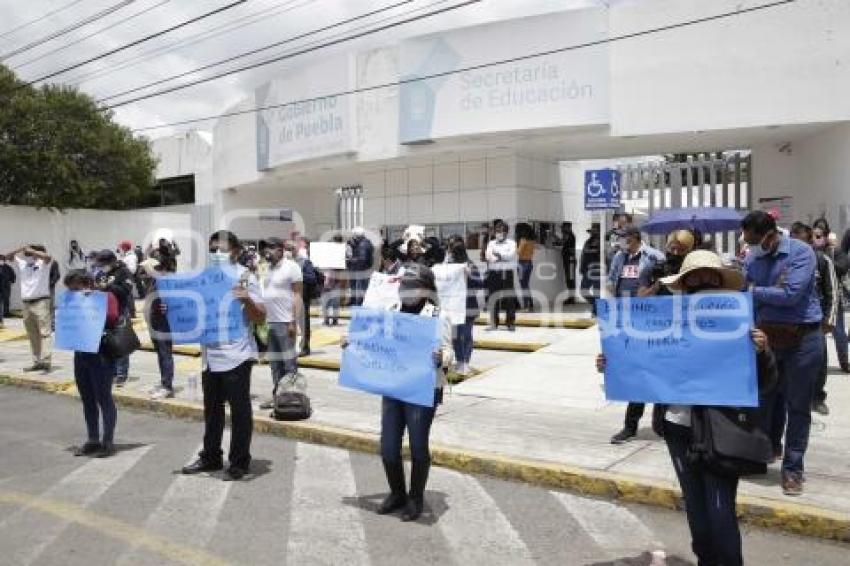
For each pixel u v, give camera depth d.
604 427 8.47
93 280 8.85
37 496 6.66
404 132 17.73
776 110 14.47
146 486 6.94
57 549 5.41
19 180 26.33
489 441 7.93
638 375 4.62
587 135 15.89
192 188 31.73
